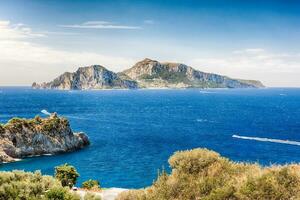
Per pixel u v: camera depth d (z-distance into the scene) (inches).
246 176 618.2
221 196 594.2
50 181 914.1
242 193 574.9
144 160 3614.7
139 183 2687.0
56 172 1782.7
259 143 4997.5
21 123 3917.3
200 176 690.8
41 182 887.7
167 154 3978.8
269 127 6968.5
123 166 3324.3
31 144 3855.8
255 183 583.8
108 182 2711.6
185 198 653.9
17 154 3703.3
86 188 1633.9
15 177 916.6
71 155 3890.3
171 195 675.4
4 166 3356.3
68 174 1768.0
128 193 764.0
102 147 4407.0
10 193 824.9
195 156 722.8
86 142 4507.9
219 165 692.1
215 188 640.4
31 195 835.4
